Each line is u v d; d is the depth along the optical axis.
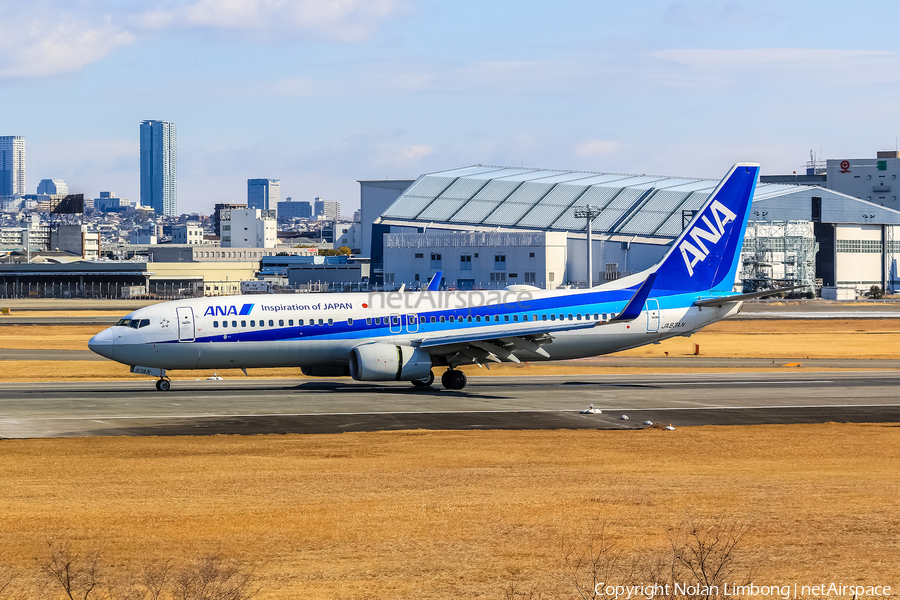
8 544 39.97
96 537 41.16
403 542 40.34
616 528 42.66
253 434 80.06
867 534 41.22
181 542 40.34
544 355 124.19
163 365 111.50
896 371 145.12
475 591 33.31
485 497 50.31
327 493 51.75
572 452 70.25
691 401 106.19
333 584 34.16
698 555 37.38
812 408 100.56
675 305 129.12
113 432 80.44
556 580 34.59
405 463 64.19
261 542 40.34
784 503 48.44
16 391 112.06
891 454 69.94
